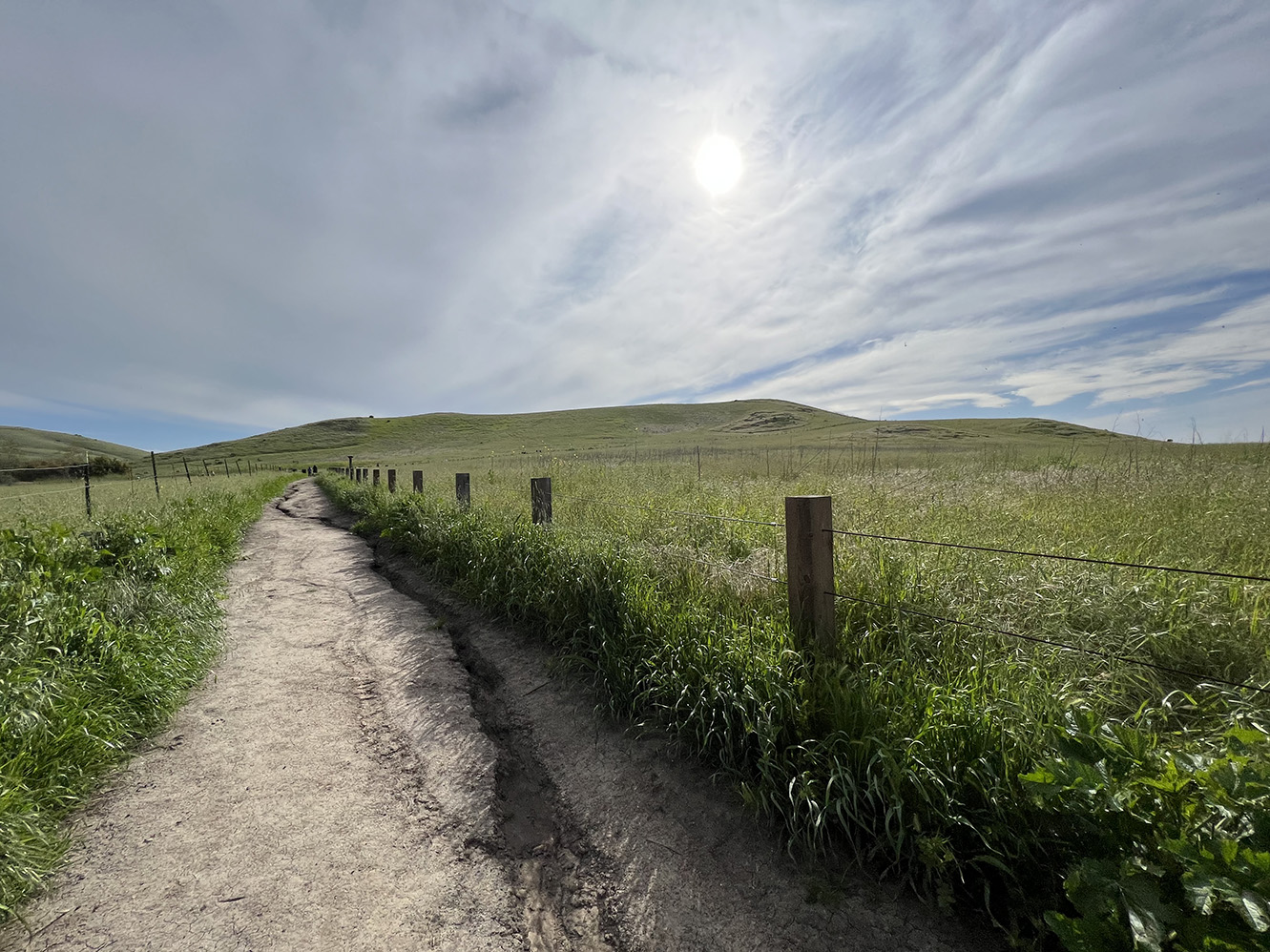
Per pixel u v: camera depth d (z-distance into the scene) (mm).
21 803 2365
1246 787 1533
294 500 19969
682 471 14430
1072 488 7598
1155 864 1532
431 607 5875
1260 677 2594
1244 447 10109
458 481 8656
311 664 4504
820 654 2848
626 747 3123
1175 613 3084
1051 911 1574
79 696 3086
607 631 4051
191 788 2883
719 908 2092
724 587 4023
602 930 2070
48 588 3912
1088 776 1715
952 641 3029
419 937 2021
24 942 1977
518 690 3914
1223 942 1322
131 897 2182
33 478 22312
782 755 2506
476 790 2871
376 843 2498
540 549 5344
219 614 5414
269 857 2402
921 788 2066
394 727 3504
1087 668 2869
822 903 2049
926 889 2016
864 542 4516
